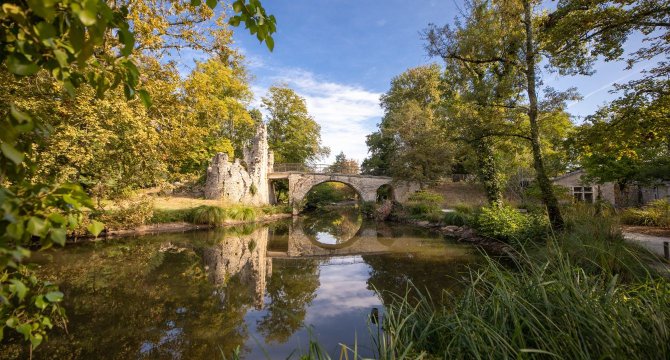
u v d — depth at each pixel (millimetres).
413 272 9062
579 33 7773
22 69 1092
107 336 5133
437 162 25297
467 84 12891
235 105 27609
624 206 19422
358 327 5586
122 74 1442
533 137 10758
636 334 2080
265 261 11781
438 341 3113
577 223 8703
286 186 40500
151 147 10266
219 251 13000
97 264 9805
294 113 38500
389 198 36094
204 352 4738
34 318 1689
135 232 15938
